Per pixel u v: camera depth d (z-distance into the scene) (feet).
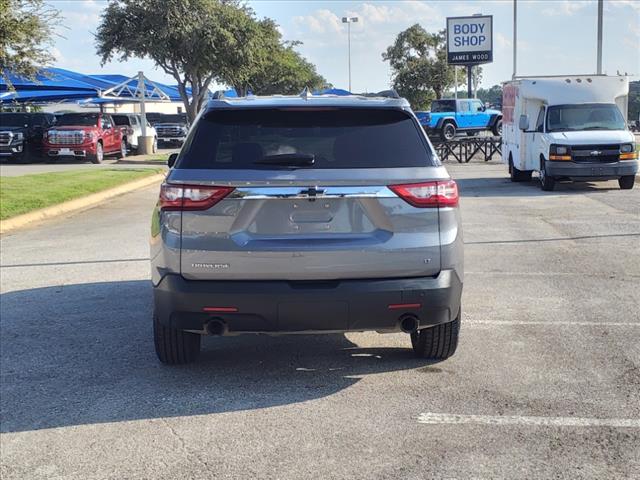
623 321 21.98
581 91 61.36
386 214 15.31
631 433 14.12
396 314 15.58
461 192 61.52
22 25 49.90
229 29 99.19
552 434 14.14
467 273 29.09
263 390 16.75
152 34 96.99
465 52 167.32
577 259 31.65
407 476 12.57
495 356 18.85
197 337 18.20
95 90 117.80
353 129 16.06
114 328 22.13
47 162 101.76
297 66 191.72
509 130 71.61
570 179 60.95
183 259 15.33
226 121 16.16
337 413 15.35
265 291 15.16
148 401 16.22
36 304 25.17
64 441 14.30
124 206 55.11
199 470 12.98
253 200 15.12
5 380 17.74
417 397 16.14
